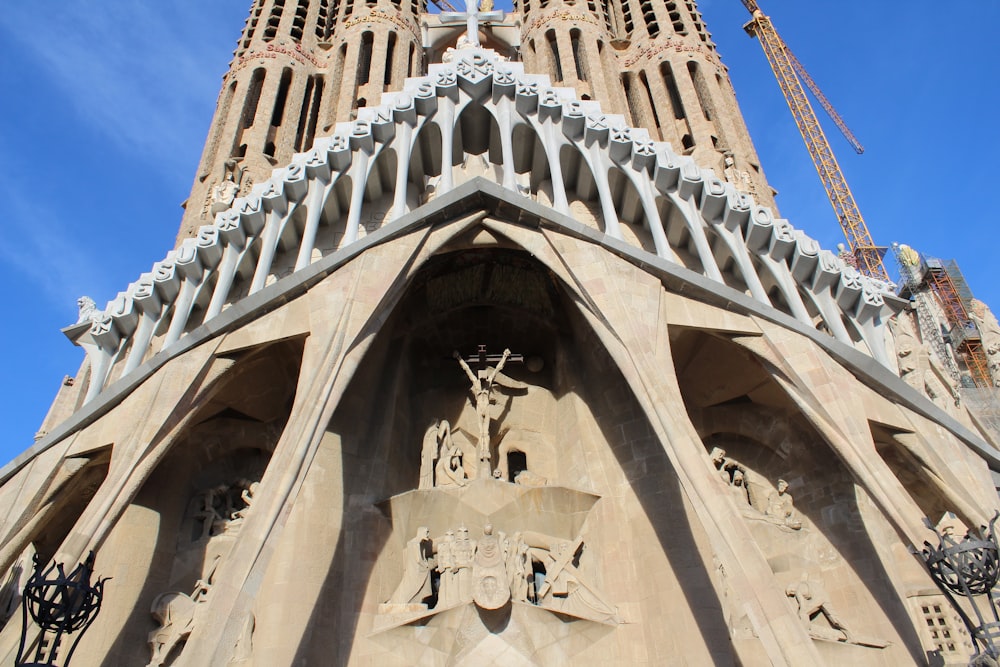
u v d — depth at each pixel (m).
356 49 33.12
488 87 20.78
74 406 21.36
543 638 17.11
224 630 12.20
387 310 17.41
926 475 17.06
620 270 17.89
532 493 19.11
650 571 17.95
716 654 16.23
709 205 19.45
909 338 20.25
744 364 19.14
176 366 16.64
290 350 18.06
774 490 19.31
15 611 16.17
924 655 16.08
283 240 20.12
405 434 20.69
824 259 19.19
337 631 16.81
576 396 21.23
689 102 30.42
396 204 18.91
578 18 34.50
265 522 13.44
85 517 14.51
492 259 20.94
